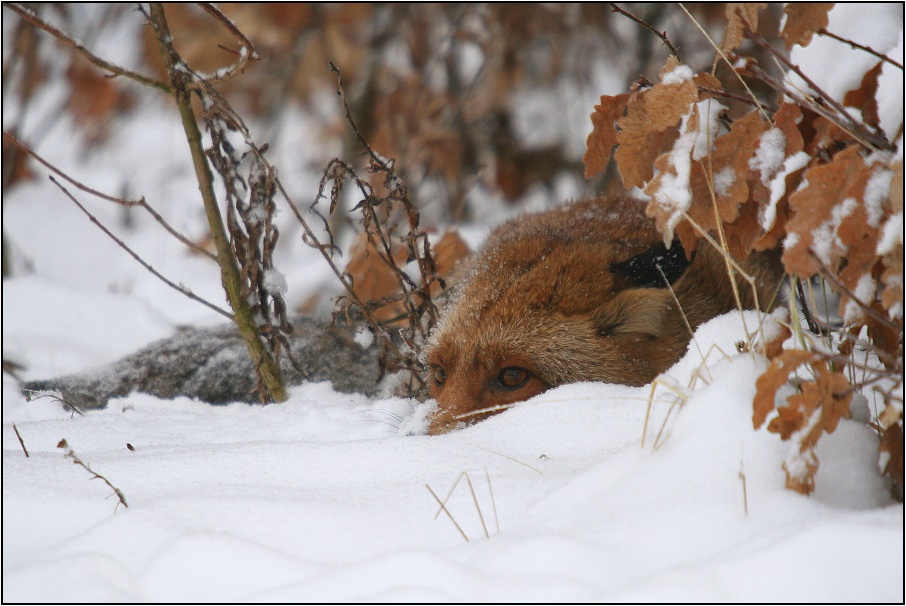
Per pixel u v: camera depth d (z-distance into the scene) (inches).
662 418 223.3
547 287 323.6
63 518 204.1
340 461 226.8
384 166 334.0
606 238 354.6
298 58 616.7
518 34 639.1
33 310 540.4
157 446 257.9
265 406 345.1
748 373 201.8
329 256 363.6
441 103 641.6
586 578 159.3
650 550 168.4
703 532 170.2
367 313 347.3
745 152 223.0
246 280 331.9
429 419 304.5
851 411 197.9
